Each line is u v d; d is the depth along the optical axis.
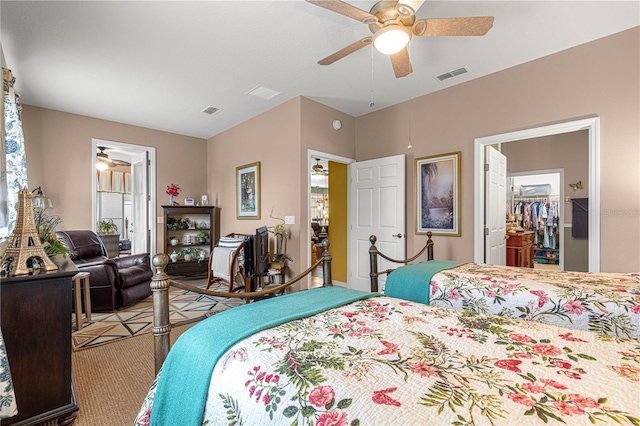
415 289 2.23
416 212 3.96
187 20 2.42
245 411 0.77
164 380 1.02
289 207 4.10
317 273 5.91
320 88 3.72
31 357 1.50
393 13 1.81
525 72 3.11
